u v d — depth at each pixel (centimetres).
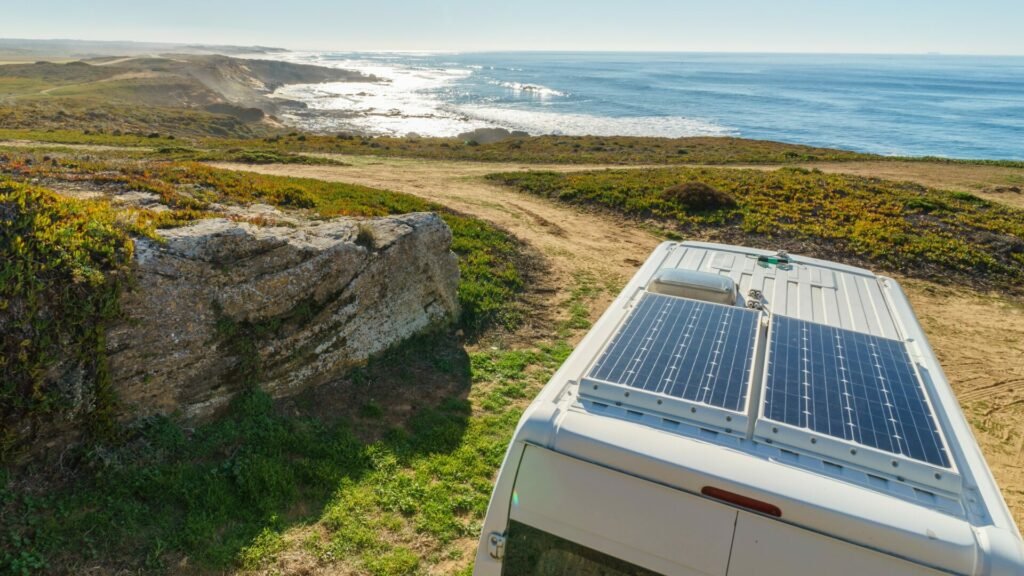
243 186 1652
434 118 12319
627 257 2064
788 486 361
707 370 490
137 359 732
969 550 323
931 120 12338
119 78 14312
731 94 18388
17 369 622
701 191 2762
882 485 374
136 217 851
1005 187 3534
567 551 412
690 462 378
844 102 16188
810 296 720
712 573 370
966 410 1154
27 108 7969
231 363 848
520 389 1096
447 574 639
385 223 1201
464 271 1628
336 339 1011
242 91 17162
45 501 617
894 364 527
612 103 15375
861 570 338
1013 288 1914
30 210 712
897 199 2884
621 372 479
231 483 723
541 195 3028
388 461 819
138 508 646
